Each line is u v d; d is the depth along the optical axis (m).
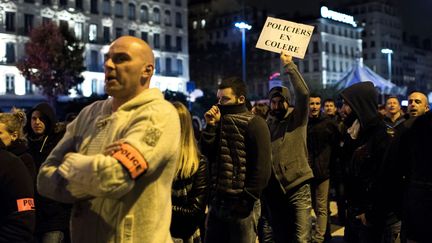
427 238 3.43
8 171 2.81
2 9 51.31
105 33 61.28
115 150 2.18
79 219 2.40
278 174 5.32
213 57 83.69
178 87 69.19
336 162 6.84
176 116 2.42
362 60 97.25
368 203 4.50
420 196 3.44
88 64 58.84
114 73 2.37
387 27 106.50
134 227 2.32
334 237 7.49
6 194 2.79
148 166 2.21
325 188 6.84
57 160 2.52
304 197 5.34
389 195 3.99
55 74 44.94
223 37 87.00
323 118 7.07
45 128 5.35
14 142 4.30
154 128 2.27
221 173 4.39
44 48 44.25
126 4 63.53
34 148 5.37
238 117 4.37
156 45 67.19
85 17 59.00
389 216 4.43
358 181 4.59
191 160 4.07
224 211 4.36
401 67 112.12
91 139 2.44
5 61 51.25
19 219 2.78
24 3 53.16
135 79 2.39
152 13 66.62
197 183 4.14
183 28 70.81
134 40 2.42
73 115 8.22
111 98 2.59
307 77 84.31
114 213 2.32
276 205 5.46
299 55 5.53
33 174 4.42
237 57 81.62
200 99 48.00
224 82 4.48
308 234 5.31
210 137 4.70
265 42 5.69
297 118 5.35
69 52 45.41
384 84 28.56
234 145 4.34
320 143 6.86
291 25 5.65
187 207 4.12
